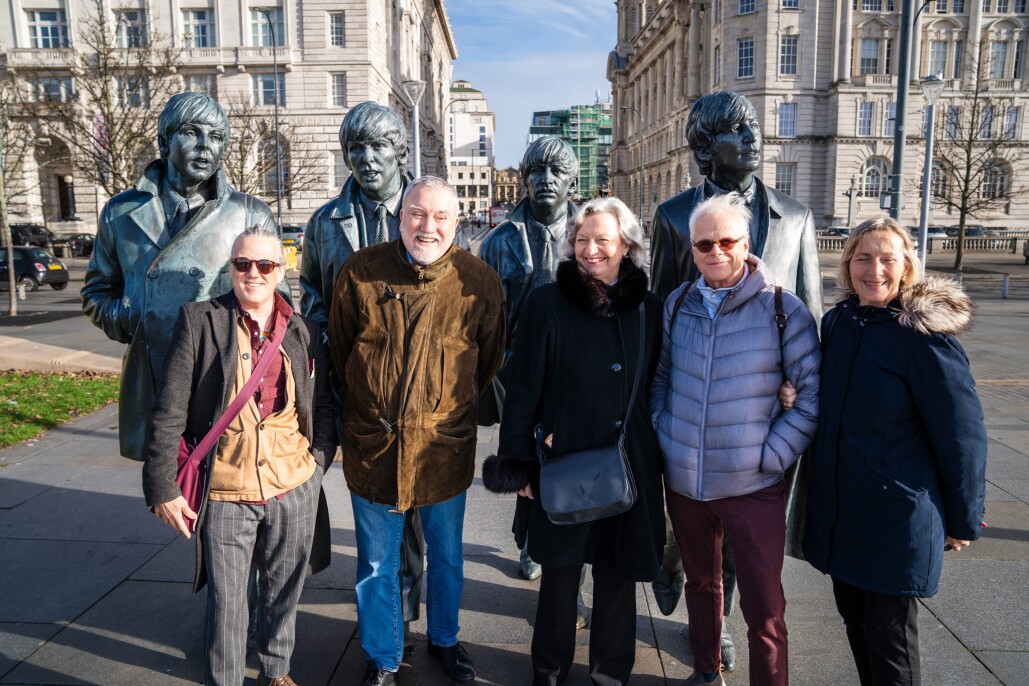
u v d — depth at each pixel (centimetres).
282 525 263
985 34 4828
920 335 232
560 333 271
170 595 362
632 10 9212
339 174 4191
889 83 4644
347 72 4128
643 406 275
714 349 263
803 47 4644
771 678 260
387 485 277
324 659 312
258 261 248
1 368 952
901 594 235
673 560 324
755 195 308
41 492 500
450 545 295
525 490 278
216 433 250
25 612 345
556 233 364
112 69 2175
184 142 287
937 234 4216
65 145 2652
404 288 276
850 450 242
